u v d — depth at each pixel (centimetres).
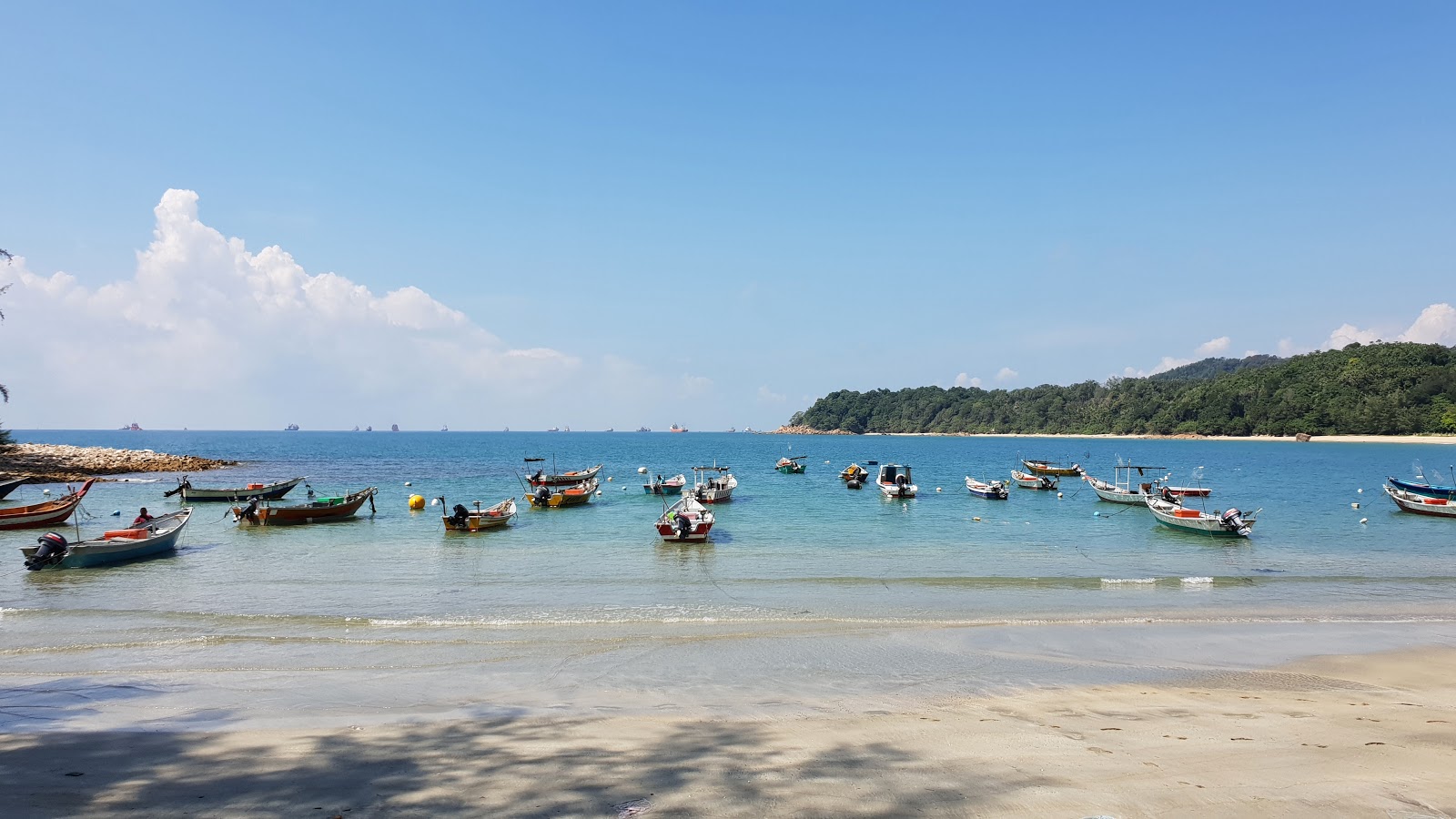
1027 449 16775
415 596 2139
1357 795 798
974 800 793
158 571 2567
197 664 1486
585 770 897
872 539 3322
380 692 1303
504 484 6562
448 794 824
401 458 11888
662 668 1452
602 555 2869
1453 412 14638
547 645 1619
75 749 987
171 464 8119
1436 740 1000
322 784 857
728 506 4828
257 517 3803
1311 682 1354
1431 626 1792
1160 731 1050
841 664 1475
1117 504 5000
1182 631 1741
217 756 955
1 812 782
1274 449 14262
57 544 2555
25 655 1553
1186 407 19975
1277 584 2303
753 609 1962
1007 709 1186
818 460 11862
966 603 2034
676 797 808
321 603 2047
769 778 865
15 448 7612
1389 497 4872
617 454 14275
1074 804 779
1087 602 2050
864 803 788
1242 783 837
